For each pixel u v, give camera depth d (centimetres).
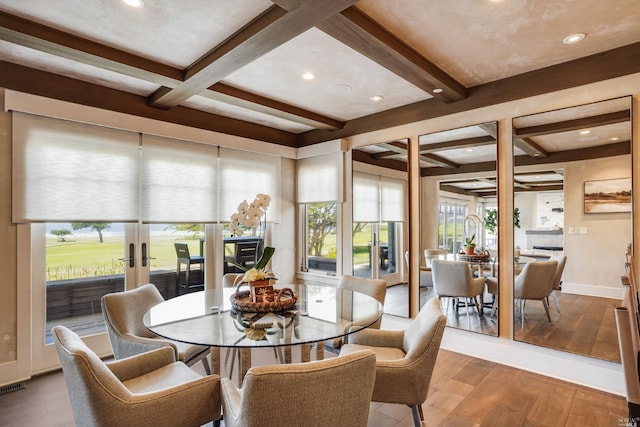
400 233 384
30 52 255
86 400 138
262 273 240
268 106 354
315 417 120
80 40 233
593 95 266
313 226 484
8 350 275
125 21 215
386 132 394
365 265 418
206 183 397
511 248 308
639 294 250
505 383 272
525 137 298
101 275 331
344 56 263
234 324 210
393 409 238
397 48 237
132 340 219
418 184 368
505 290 311
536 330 294
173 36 232
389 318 396
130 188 338
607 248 263
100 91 317
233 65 253
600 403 241
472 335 330
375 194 405
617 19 216
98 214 318
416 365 185
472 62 276
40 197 288
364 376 126
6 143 274
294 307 244
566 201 280
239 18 213
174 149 372
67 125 302
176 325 207
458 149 338
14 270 278
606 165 263
